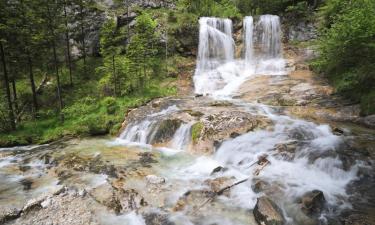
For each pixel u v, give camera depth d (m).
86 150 12.77
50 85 21.11
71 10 24.02
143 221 7.22
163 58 23.83
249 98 17.50
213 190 8.46
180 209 7.66
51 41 19.17
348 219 6.79
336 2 20.05
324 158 9.52
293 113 14.51
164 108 16.41
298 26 25.28
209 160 11.06
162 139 13.34
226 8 29.17
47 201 8.09
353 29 13.77
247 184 8.74
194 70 23.30
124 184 9.14
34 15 17.00
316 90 16.80
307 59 22.27
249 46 25.30
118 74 19.97
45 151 13.07
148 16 23.34
